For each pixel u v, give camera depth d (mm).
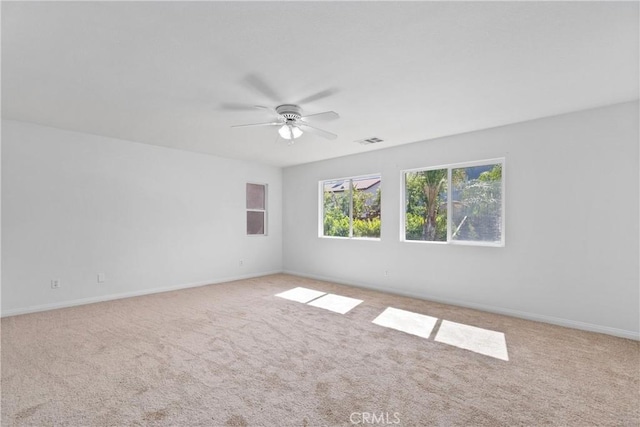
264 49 2209
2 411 1940
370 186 5543
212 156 5812
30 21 1871
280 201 6953
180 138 4633
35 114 3600
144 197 4965
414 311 4074
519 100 3156
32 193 3980
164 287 5176
